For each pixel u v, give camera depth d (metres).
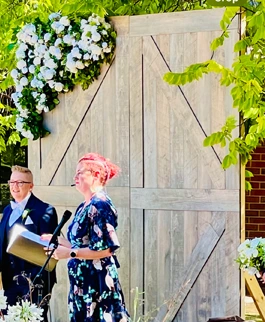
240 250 5.87
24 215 6.75
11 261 6.73
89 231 6.14
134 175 7.31
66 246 6.26
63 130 7.66
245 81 6.44
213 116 6.96
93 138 7.53
